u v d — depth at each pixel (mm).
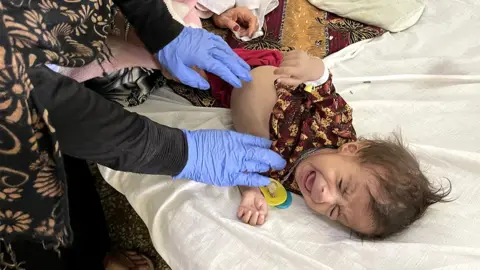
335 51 1440
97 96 662
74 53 677
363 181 972
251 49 1374
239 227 927
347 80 1343
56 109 602
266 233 938
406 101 1257
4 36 508
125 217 1300
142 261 1206
